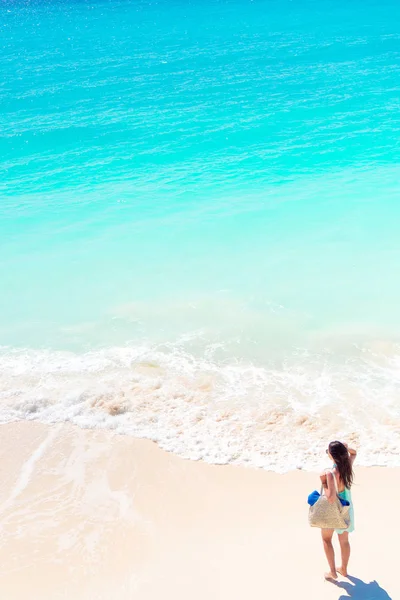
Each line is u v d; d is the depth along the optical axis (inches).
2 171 843.4
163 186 764.6
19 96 1259.2
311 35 1801.2
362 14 2134.6
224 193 732.0
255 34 1899.6
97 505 291.4
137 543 266.4
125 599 235.3
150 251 592.7
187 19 2357.3
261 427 342.3
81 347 436.1
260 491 296.4
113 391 379.9
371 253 560.7
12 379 399.2
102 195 746.2
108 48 1822.1
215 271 545.6
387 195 693.3
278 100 1123.3
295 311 469.7
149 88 1274.6
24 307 498.9
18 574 251.3
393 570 240.8
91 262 576.7
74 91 1280.8
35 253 599.5
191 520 279.1
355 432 333.1
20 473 316.2
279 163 817.5
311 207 674.2
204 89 1242.0
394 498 284.0
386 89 1149.1
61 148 926.4
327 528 224.7
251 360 409.1
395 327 438.0
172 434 341.4
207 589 237.9
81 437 343.9
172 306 487.5
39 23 2581.2
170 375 395.2
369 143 868.6
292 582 238.5
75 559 258.5
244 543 262.2
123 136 966.4
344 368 394.0
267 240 601.9
